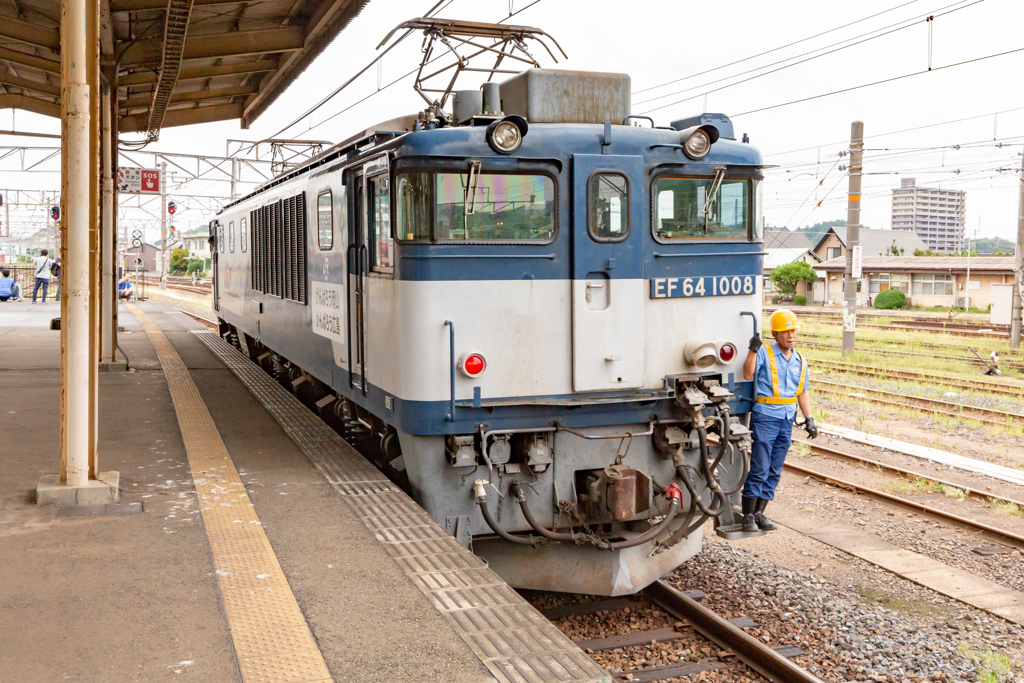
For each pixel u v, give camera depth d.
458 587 4.55
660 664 5.53
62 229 5.81
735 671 5.44
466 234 5.81
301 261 9.71
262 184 12.62
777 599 6.54
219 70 15.48
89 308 6.04
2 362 12.93
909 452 11.10
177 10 9.61
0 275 30.30
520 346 5.93
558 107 6.23
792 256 64.19
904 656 5.60
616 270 6.07
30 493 6.09
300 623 4.09
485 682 3.54
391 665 3.68
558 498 6.16
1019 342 24.47
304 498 6.11
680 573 7.12
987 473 10.09
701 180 6.38
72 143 5.62
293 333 10.34
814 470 10.30
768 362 6.52
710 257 6.39
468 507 6.03
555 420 6.01
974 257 50.97
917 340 26.41
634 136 6.11
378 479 6.63
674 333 6.34
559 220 5.99
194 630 3.99
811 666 5.48
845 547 7.73
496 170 5.83
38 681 3.49
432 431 5.79
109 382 11.53
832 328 31.62
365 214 6.83
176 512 5.75
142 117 19.91
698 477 6.51
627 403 6.14
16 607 4.21
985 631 6.07
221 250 17.92
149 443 7.86
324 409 10.86
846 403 14.91
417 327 5.76
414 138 5.71
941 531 8.13
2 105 18.56
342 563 4.87
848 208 21.77
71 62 5.58
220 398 10.40
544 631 4.05
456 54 6.88
